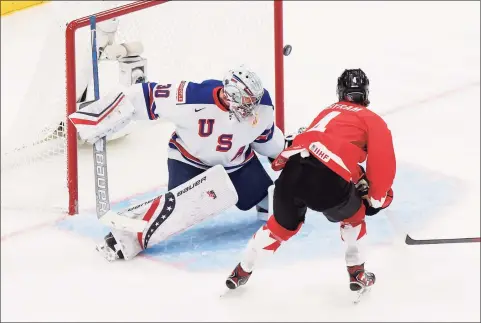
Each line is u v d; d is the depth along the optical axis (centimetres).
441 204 1623
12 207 1617
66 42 1517
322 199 1240
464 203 1630
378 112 2172
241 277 1291
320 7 3177
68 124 1559
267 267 1387
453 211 1594
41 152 1719
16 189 1683
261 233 1280
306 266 1391
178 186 1430
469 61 2586
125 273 1380
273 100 2105
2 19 2928
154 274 1373
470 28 2923
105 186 1462
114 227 1406
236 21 2628
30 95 1783
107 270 1391
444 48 2712
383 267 1383
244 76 1347
